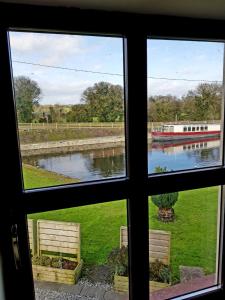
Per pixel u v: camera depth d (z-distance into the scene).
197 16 1.25
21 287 1.14
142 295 1.38
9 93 1.04
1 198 1.06
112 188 1.25
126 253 1.36
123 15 1.17
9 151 1.06
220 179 1.47
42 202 1.13
